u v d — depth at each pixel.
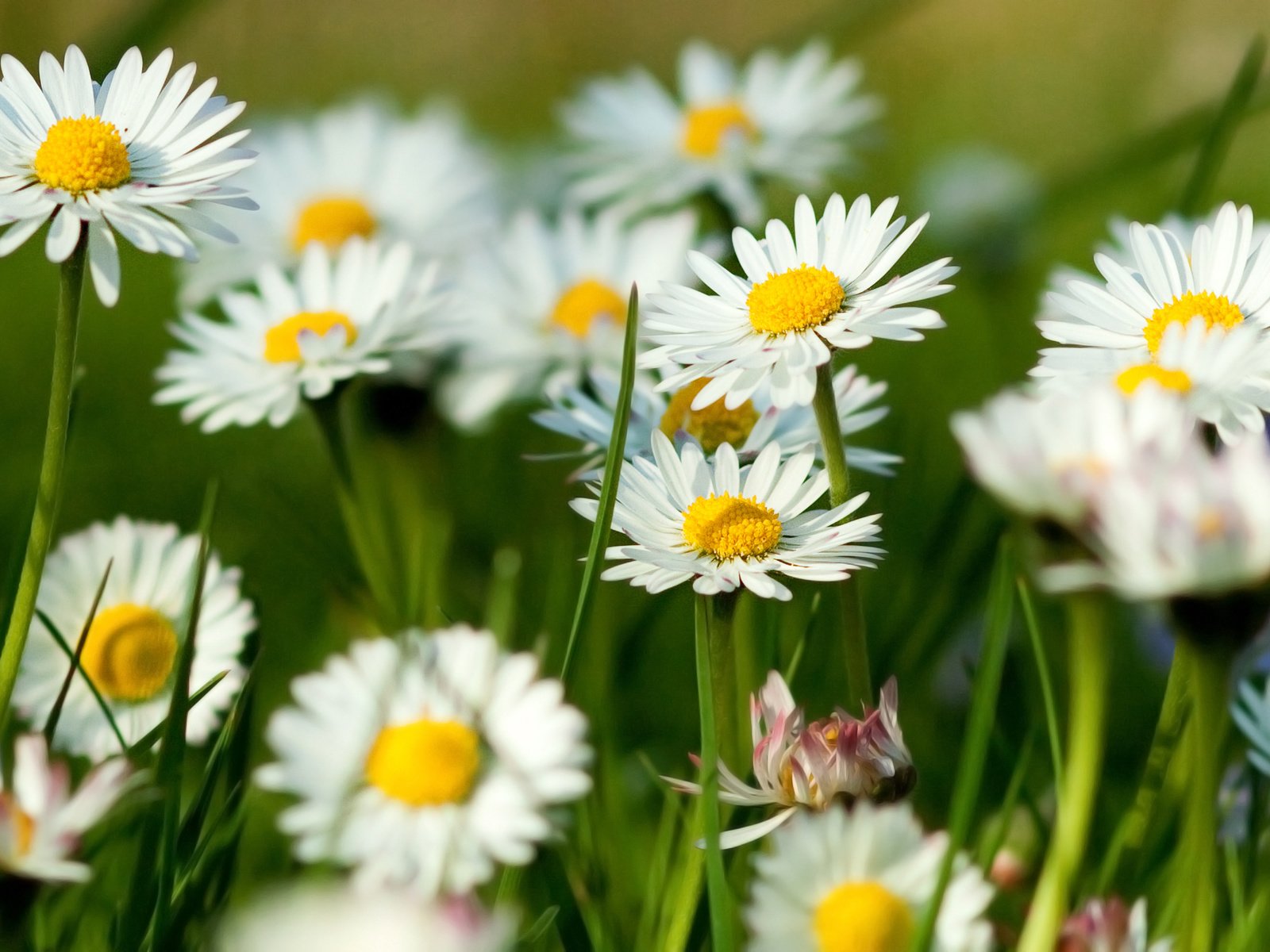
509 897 0.48
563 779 0.47
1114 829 0.52
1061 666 0.56
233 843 0.49
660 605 0.55
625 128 0.71
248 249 0.66
